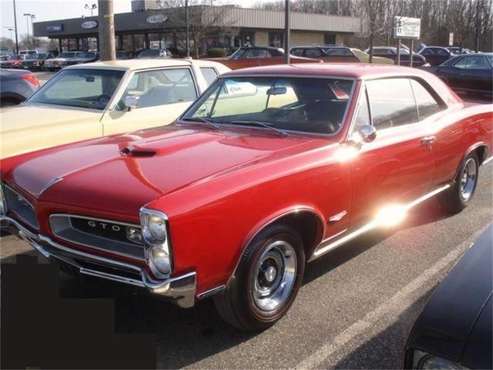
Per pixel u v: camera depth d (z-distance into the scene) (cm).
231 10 4456
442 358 201
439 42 5797
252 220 313
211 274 297
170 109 671
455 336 203
